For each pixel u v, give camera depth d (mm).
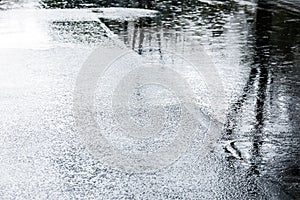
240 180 4777
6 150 5402
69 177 4824
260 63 9523
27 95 7266
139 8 16359
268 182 4742
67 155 5312
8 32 11750
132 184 4695
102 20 13758
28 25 12703
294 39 11898
